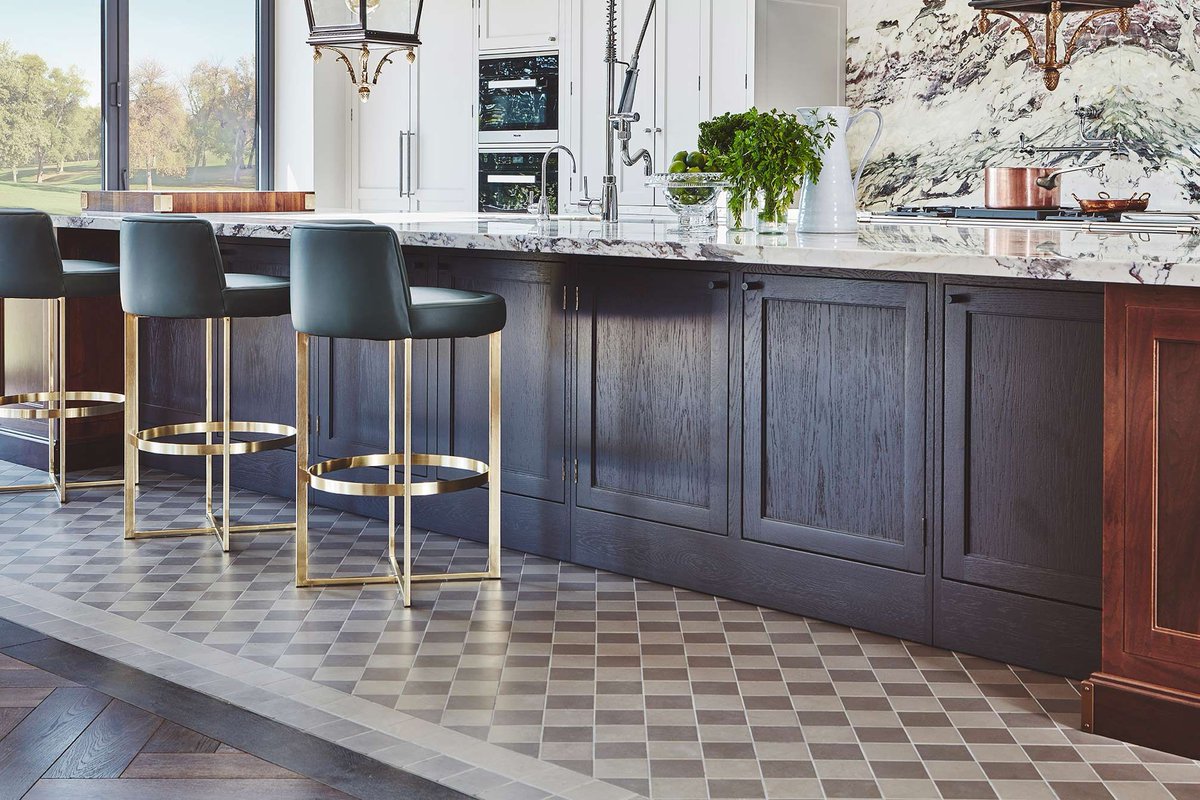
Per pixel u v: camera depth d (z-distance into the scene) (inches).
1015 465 115.9
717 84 226.8
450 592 141.8
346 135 291.7
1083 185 217.8
